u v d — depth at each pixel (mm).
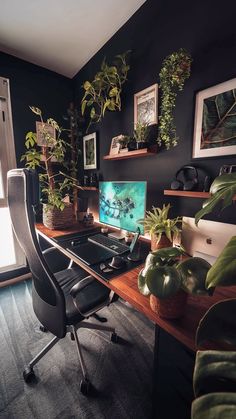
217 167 1128
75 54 2006
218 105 1081
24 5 1450
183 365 722
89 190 2342
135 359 1305
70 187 2320
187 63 1132
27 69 2102
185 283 618
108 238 1628
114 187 1628
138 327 1580
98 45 1881
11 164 2127
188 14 1174
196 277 615
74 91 2449
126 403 1049
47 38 1780
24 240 986
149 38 1423
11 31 1696
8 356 1332
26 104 2131
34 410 1021
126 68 1516
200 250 1202
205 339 484
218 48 1060
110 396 1081
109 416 994
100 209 1837
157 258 738
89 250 1385
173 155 1359
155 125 1446
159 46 1362
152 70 1429
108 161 1993
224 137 1071
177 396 771
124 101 1698
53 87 2305
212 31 1075
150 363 1277
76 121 2346
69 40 1811
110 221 1710
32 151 1934
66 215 1947
